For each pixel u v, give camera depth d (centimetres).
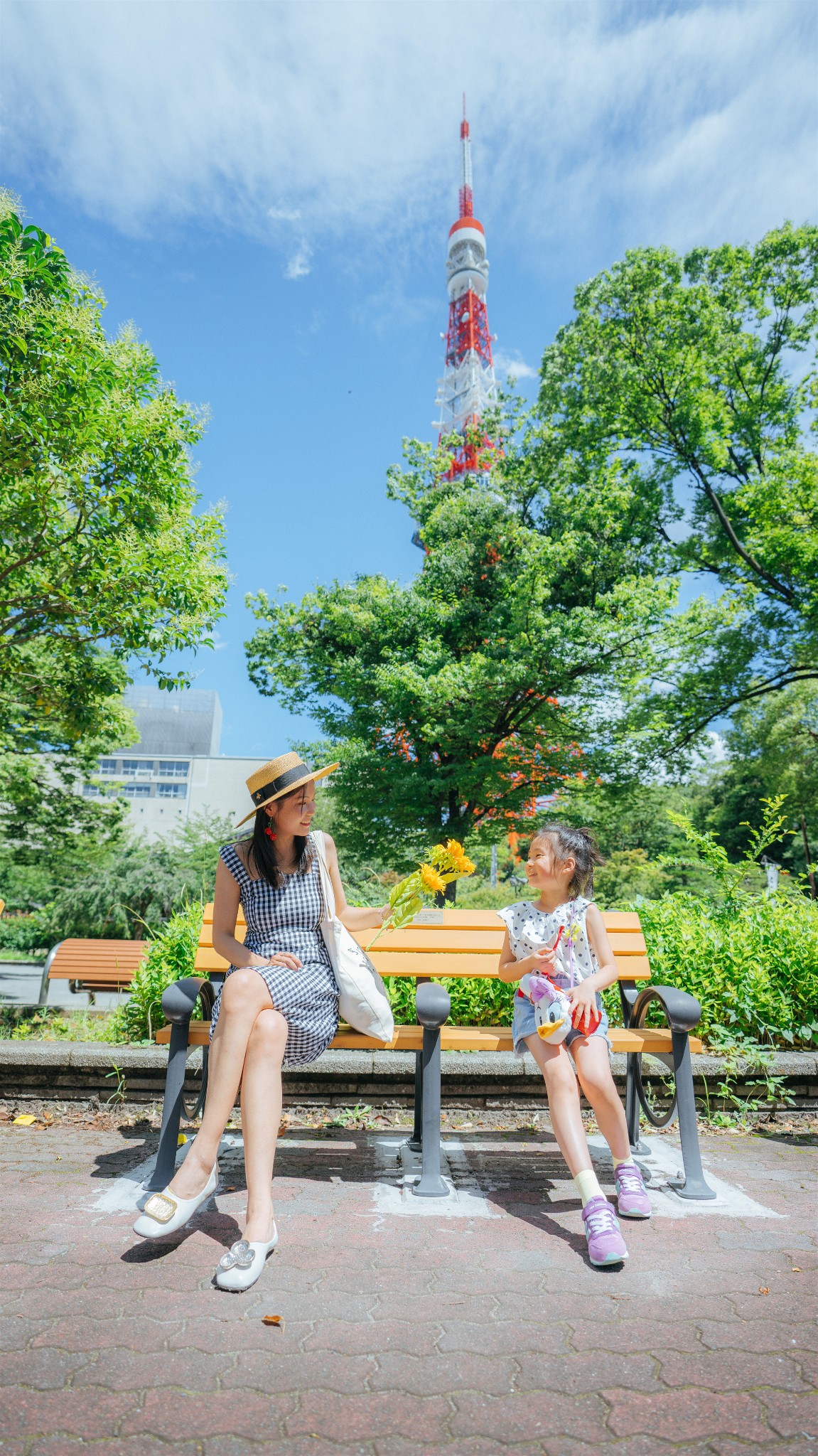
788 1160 337
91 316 775
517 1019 289
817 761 1930
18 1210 263
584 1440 152
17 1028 625
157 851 1977
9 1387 164
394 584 1769
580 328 1823
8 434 743
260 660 1827
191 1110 369
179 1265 224
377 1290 212
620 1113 271
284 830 277
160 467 803
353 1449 149
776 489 1567
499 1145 355
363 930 305
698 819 3641
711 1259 236
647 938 449
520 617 1495
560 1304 207
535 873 303
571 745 1580
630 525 1766
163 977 443
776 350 1838
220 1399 163
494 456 1947
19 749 1426
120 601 807
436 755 1703
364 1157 332
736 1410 162
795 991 437
